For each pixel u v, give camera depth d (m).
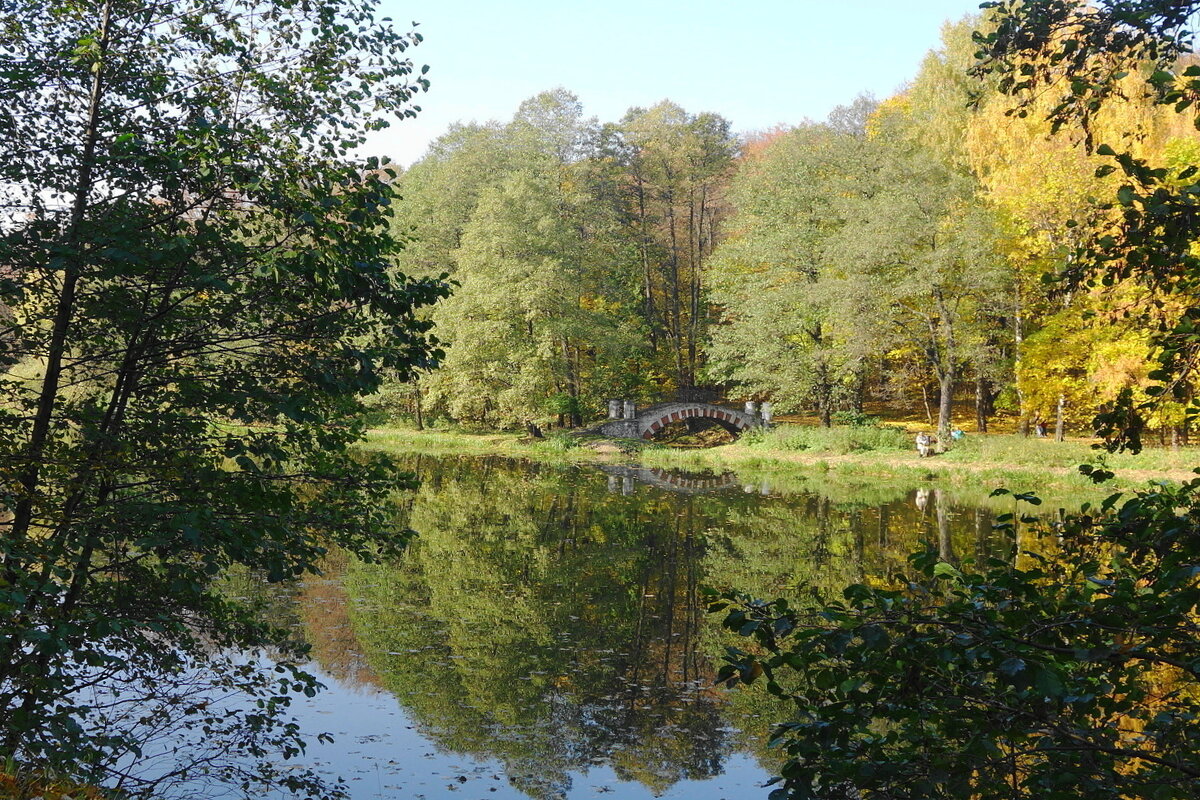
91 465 5.50
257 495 5.88
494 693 9.84
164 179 5.36
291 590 13.68
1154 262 3.76
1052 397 28.81
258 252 5.43
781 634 3.37
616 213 48.56
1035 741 3.77
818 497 25.86
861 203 32.53
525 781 7.65
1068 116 4.24
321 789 7.09
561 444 38.81
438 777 7.66
